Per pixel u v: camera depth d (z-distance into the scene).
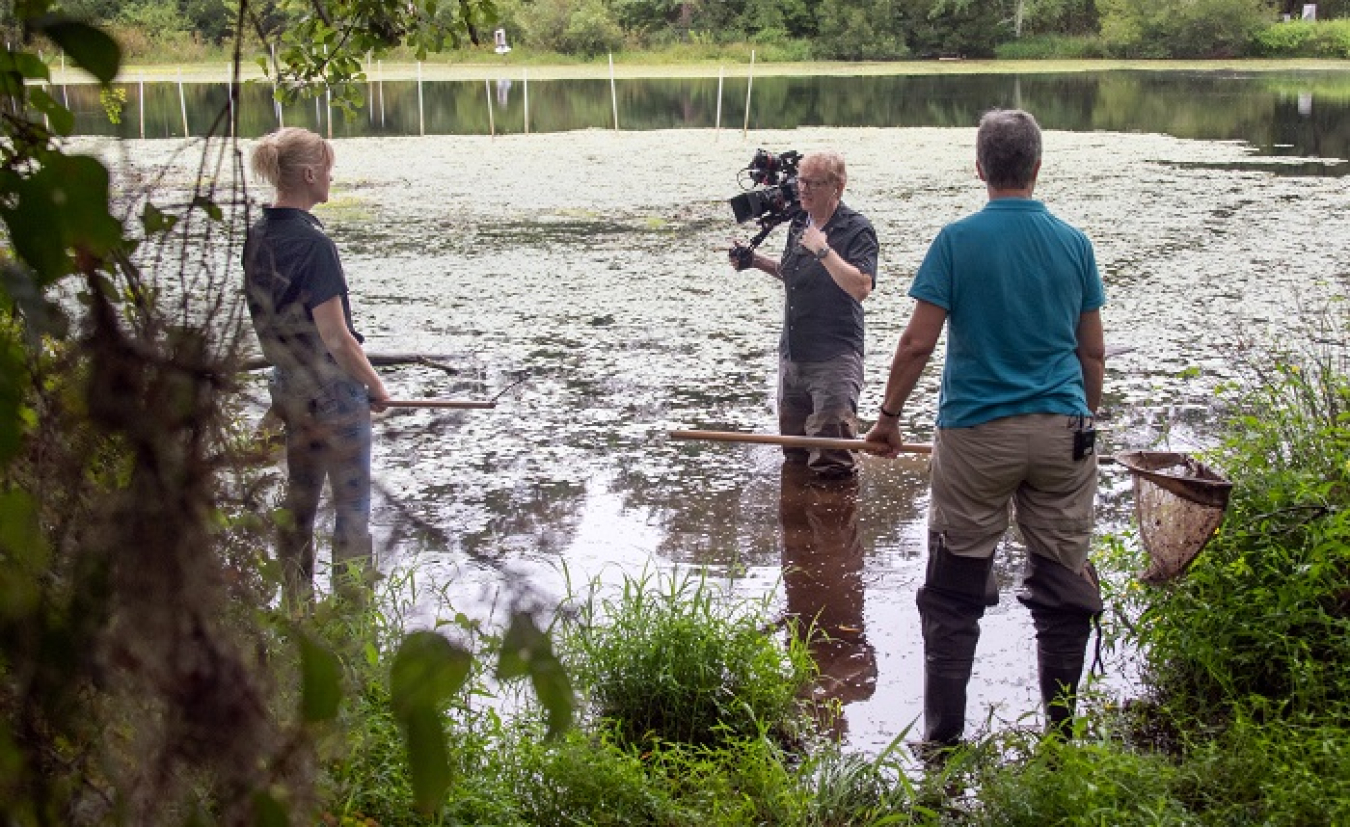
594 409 8.13
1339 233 13.99
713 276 12.13
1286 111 28.45
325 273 4.61
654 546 6.08
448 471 7.00
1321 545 4.31
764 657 4.54
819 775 3.97
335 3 4.23
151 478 1.64
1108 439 7.39
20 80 1.63
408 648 1.59
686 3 46.00
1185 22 44.81
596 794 3.73
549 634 1.64
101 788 1.69
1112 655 4.90
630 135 24.75
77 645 1.62
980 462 4.16
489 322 10.41
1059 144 22.92
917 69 41.84
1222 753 3.84
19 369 1.53
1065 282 4.16
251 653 1.81
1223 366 8.81
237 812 1.65
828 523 6.38
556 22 43.56
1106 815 3.46
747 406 8.20
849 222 6.87
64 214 1.50
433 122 27.72
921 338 4.23
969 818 3.72
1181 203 16.23
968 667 4.24
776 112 29.33
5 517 1.58
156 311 1.72
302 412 2.01
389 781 3.46
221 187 2.12
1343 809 3.45
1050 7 47.09
